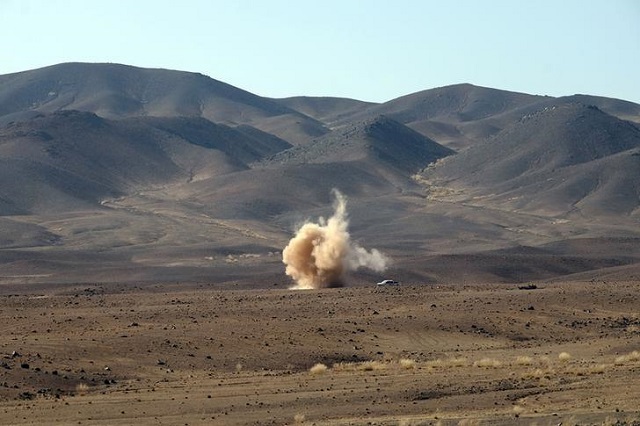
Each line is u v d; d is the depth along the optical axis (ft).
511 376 445.37
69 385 437.99
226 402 398.21
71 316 632.38
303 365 503.61
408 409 381.19
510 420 350.23
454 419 354.13
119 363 483.10
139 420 369.09
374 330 599.16
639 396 386.73
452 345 579.89
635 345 554.46
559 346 576.61
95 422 366.22
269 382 444.96
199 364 491.72
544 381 430.61
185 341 531.09
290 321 610.24
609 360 498.28
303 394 412.36
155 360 492.13
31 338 526.98
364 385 430.20
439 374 456.86
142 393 420.36
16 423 365.81
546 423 344.28
